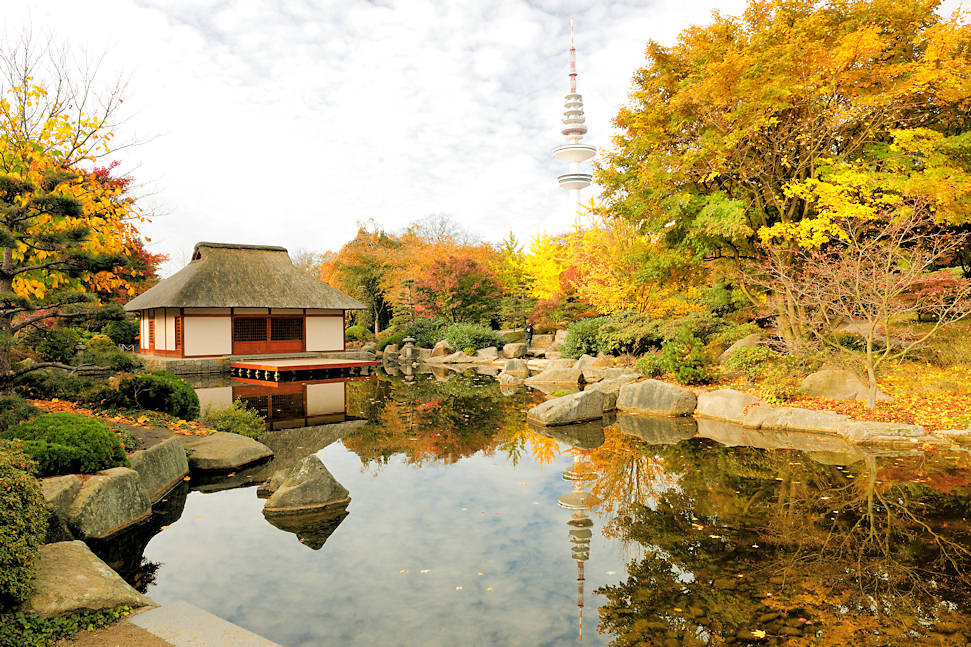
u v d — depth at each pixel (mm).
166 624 3301
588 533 5285
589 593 4070
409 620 3721
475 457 8367
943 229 11438
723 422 11000
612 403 12484
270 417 11852
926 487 6406
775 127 12078
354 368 22875
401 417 11898
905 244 11742
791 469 7312
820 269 10273
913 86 10305
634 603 3893
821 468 7316
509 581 4301
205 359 21531
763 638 3379
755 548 4812
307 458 6457
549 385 17719
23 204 6848
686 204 12906
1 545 3129
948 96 10531
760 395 11344
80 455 5395
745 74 11320
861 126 12305
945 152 10672
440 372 22844
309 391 16328
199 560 4742
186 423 8844
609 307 19281
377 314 38438
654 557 4688
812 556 4621
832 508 5797
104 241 9102
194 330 22734
